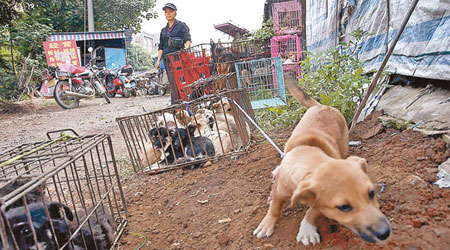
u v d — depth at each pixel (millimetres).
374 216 2049
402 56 4984
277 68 8195
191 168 5070
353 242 2434
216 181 4395
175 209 3918
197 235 3262
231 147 5543
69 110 13312
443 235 2203
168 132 5074
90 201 4453
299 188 2268
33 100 15828
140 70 44281
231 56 9133
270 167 4348
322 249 2514
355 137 4539
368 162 3631
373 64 5977
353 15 6945
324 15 9047
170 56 8539
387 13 5387
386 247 2256
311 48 10844
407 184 2877
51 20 24625
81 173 5574
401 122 4176
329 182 2205
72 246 2787
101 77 18234
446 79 4004
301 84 6883
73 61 19594
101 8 27344
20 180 3066
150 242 3354
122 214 4000
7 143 8109
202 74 8414
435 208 2486
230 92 5395
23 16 19172
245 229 3088
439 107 3939
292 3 14117
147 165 5516
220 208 3658
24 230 2469
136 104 14359
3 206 2035
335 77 5750
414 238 2256
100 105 14555
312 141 2943
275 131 6289
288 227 2904
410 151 3461
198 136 5547
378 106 5051
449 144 3201
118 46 25359
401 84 5160
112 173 5469
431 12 4309
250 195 3732
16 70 17859
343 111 5074
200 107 6496
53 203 2777
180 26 9109
